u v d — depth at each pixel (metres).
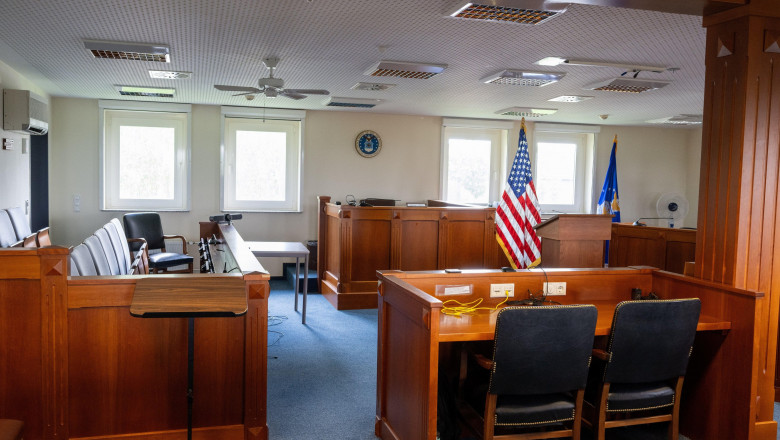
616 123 8.84
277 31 4.00
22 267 2.69
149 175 7.61
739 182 3.01
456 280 3.20
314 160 8.02
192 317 2.30
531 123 8.81
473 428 2.72
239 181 7.93
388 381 3.07
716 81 3.14
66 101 7.17
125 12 3.59
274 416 3.39
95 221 7.36
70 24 3.87
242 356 2.95
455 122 8.45
